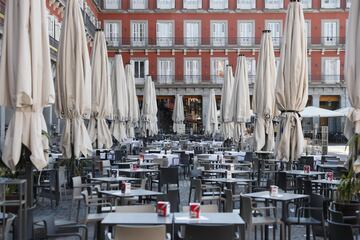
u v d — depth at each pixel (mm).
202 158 20906
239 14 59250
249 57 59250
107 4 59062
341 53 58062
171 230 7406
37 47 9008
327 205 11133
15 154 8828
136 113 28516
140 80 59219
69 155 14102
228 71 26938
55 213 13914
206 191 14789
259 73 18109
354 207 9383
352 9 9539
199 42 59219
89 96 14047
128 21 59219
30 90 8828
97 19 58719
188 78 59281
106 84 18578
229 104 26703
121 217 7793
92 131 18391
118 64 23359
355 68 9492
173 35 59406
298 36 13672
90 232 11781
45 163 9023
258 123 18047
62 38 13750
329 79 57875
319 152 29859
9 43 9016
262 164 18547
